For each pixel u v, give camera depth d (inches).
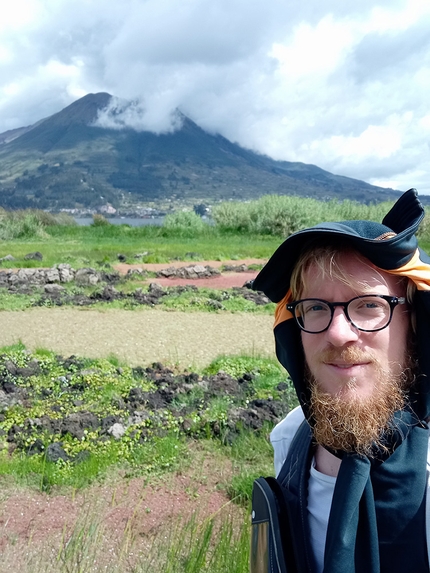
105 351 141.9
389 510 20.2
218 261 326.6
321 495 23.7
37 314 182.9
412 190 22.7
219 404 98.6
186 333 160.7
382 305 21.7
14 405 100.0
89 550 60.1
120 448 85.0
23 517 67.8
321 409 22.0
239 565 53.6
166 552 59.1
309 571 23.0
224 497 73.2
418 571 19.5
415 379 22.2
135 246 404.2
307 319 23.0
